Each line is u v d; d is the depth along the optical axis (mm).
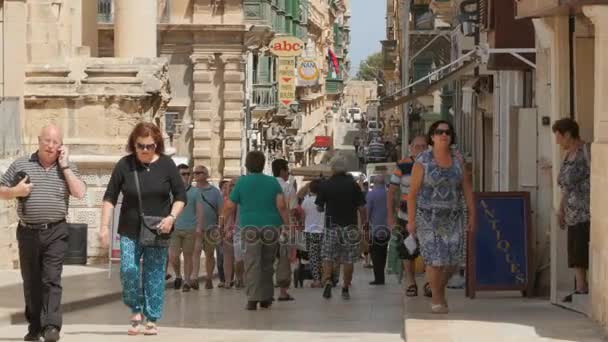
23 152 23969
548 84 16672
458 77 33125
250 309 16641
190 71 44281
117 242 21172
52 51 25844
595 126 12430
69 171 12297
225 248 20750
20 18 25359
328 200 18547
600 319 11977
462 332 11461
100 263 24703
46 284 12289
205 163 44438
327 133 100125
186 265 20219
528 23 19891
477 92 32781
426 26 51562
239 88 44188
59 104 25422
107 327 13828
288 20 59500
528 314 13078
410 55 50406
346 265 18609
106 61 26625
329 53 101312
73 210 24875
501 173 25625
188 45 44031
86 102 25406
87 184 24938
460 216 13289
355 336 12695
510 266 15398
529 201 15406
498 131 26359
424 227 13227
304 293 20125
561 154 14461
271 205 16609
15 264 21125
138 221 12609
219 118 44406
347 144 133500
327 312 16219
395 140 89500
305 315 15750
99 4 43688
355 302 18047
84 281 19266
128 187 12586
